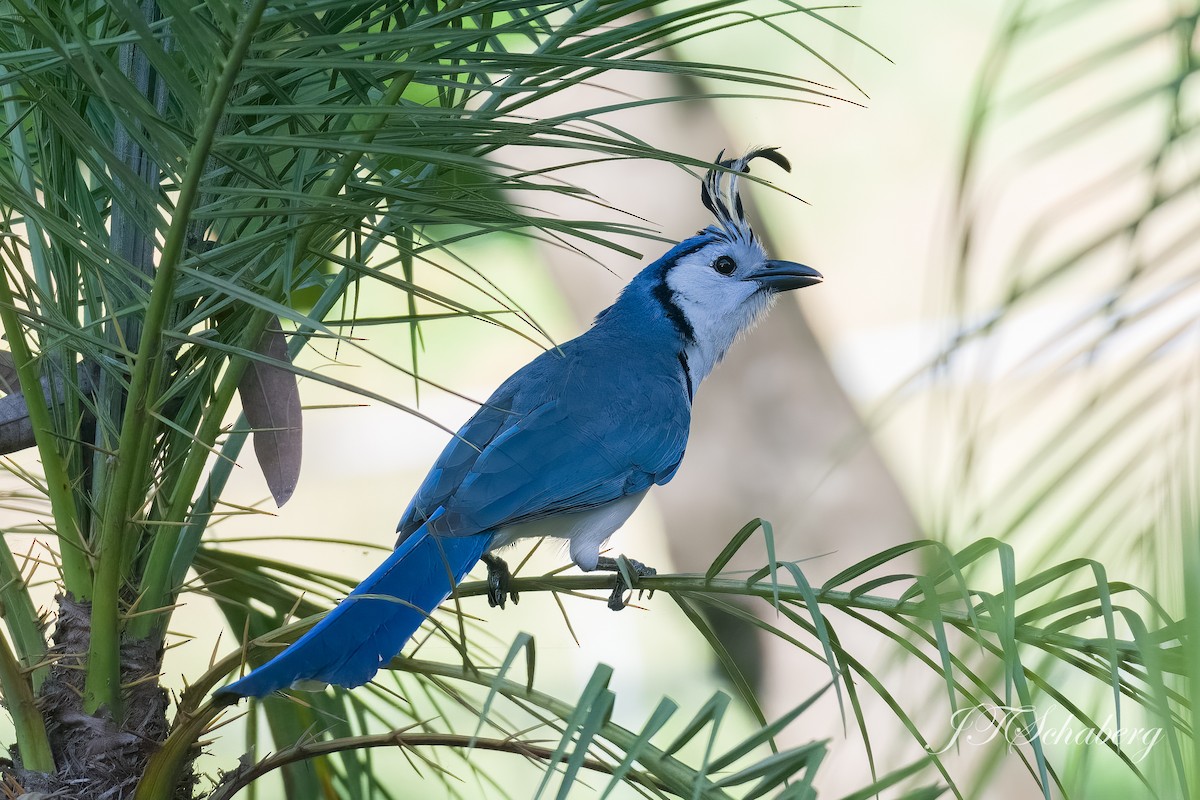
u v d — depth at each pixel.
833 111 19.77
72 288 4.96
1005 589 3.15
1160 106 3.11
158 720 4.92
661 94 13.82
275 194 3.93
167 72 3.69
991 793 8.84
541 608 15.02
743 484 12.74
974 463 2.80
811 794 3.45
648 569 7.31
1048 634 4.00
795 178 19.81
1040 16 2.92
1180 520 2.39
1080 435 2.78
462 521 6.38
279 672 4.45
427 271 18.48
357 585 5.69
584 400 7.24
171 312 4.91
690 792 4.09
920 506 3.35
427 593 5.63
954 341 2.87
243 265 4.64
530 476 6.72
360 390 3.80
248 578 5.81
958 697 4.04
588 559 7.30
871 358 18.44
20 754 4.83
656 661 14.91
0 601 4.85
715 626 12.29
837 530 12.19
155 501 5.06
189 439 4.97
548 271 14.38
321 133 4.23
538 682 14.48
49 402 4.98
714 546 12.74
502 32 4.18
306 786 5.89
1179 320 2.78
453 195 4.82
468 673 4.82
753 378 12.95
